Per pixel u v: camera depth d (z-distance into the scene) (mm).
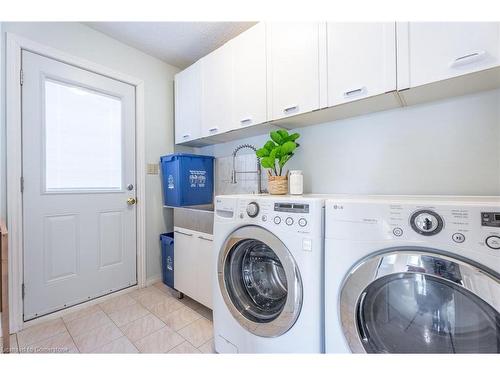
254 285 1232
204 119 1928
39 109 1591
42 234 1600
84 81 1802
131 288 2074
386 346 808
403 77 1022
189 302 1874
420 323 754
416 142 1269
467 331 682
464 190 1149
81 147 1808
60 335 1438
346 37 1175
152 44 2037
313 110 1291
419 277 732
